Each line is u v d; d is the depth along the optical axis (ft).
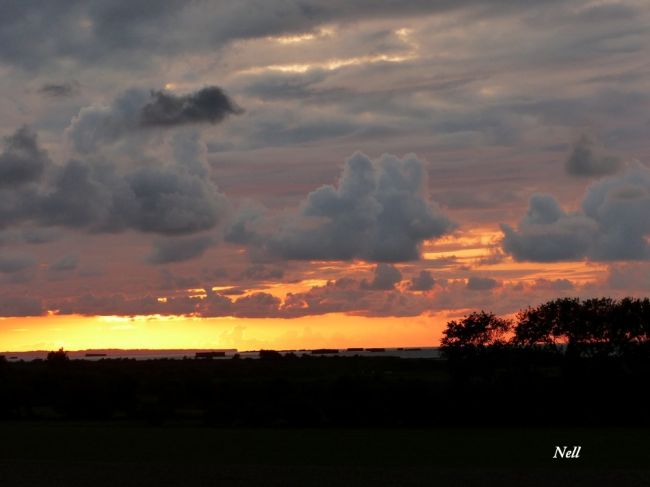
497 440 290.76
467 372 381.60
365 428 351.67
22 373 523.70
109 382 468.34
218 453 261.24
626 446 268.82
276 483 192.95
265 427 361.51
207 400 465.88
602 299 367.25
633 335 361.10
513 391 360.69
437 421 355.36
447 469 217.15
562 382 363.15
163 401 455.63
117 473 209.77
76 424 389.60
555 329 366.22
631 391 350.64
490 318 382.22
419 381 394.73
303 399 385.50
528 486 187.11
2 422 406.41
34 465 227.20
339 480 197.36
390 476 203.41
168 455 255.91
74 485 190.60
